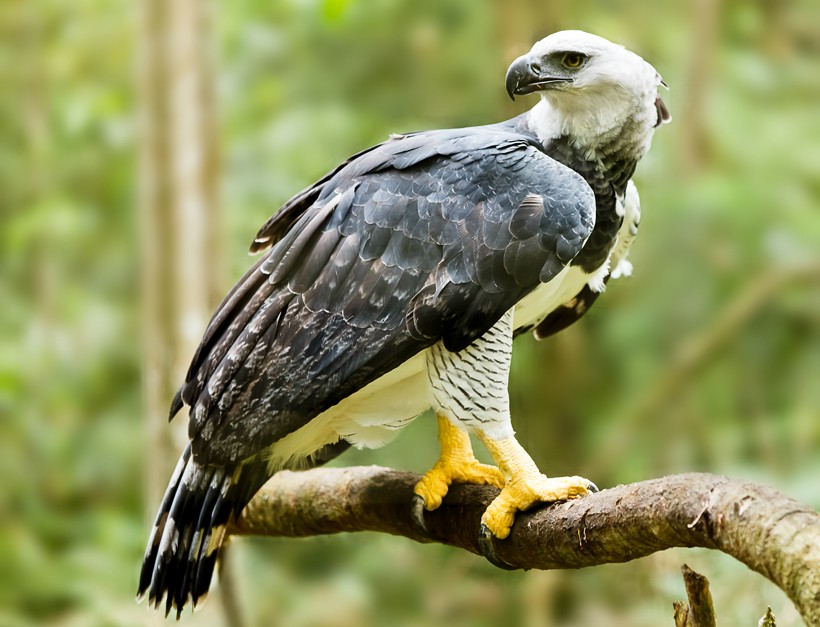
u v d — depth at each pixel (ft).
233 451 20.67
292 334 20.77
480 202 20.76
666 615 34.91
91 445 46.21
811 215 42.93
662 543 16.34
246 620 31.12
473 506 21.03
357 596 39.34
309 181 42.78
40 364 49.19
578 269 22.72
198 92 36.81
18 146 54.54
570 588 38.99
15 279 53.52
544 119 22.48
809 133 46.21
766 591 30.27
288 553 40.98
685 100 46.16
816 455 41.83
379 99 44.32
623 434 42.24
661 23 47.67
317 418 21.80
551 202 20.48
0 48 54.49
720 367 44.24
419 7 43.50
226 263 37.27
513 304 20.47
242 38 46.98
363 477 23.13
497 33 38.86
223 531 21.34
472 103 43.01
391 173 21.47
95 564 39.34
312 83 45.47
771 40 52.75
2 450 45.34
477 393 20.53
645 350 43.45
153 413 32.86
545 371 41.39
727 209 41.24
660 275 42.32
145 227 36.40
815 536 13.80
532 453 41.19
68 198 52.31
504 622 39.86
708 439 43.98
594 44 21.52
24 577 39.52
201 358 21.79
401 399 22.29
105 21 53.01
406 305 20.47
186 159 36.32
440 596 40.01
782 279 42.55
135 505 45.60
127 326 50.67
